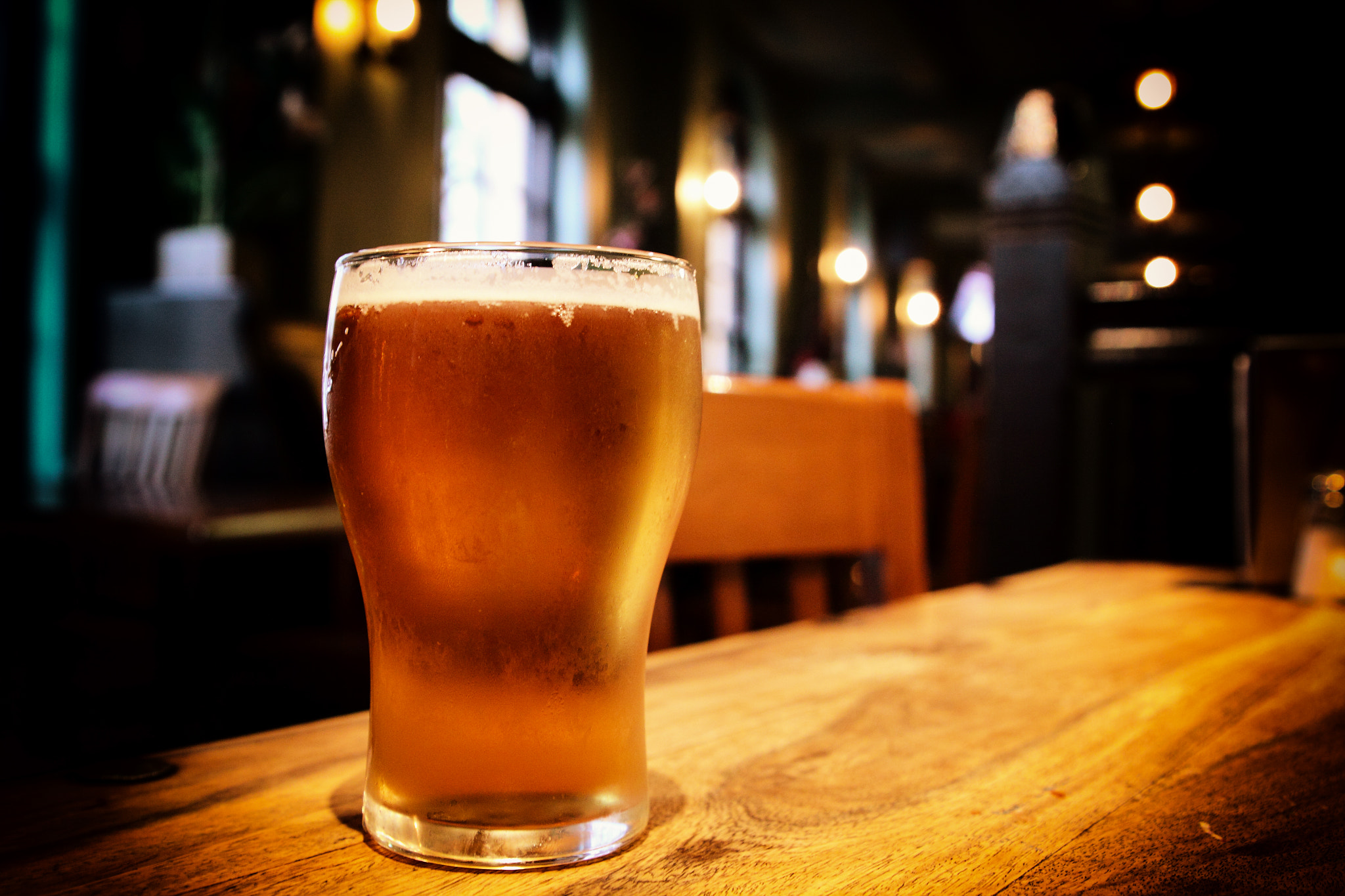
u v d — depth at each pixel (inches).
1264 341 30.6
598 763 10.1
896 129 313.3
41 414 127.7
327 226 150.7
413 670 10.0
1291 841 10.6
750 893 9.3
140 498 56.4
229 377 113.8
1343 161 166.1
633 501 10.2
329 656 58.3
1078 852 10.3
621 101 233.3
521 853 9.8
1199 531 71.1
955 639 21.2
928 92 301.0
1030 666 18.7
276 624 73.5
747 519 24.9
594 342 10.0
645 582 10.5
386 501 9.9
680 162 242.7
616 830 10.2
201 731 39.8
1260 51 189.0
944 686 17.1
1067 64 273.3
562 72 218.4
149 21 133.3
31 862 9.8
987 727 14.7
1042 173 76.0
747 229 303.9
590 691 10.1
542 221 218.4
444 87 183.3
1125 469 74.9
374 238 161.9
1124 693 16.7
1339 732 14.6
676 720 15.0
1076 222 75.6
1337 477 27.7
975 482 43.6
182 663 45.8
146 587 46.7
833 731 14.5
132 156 132.9
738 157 301.0
